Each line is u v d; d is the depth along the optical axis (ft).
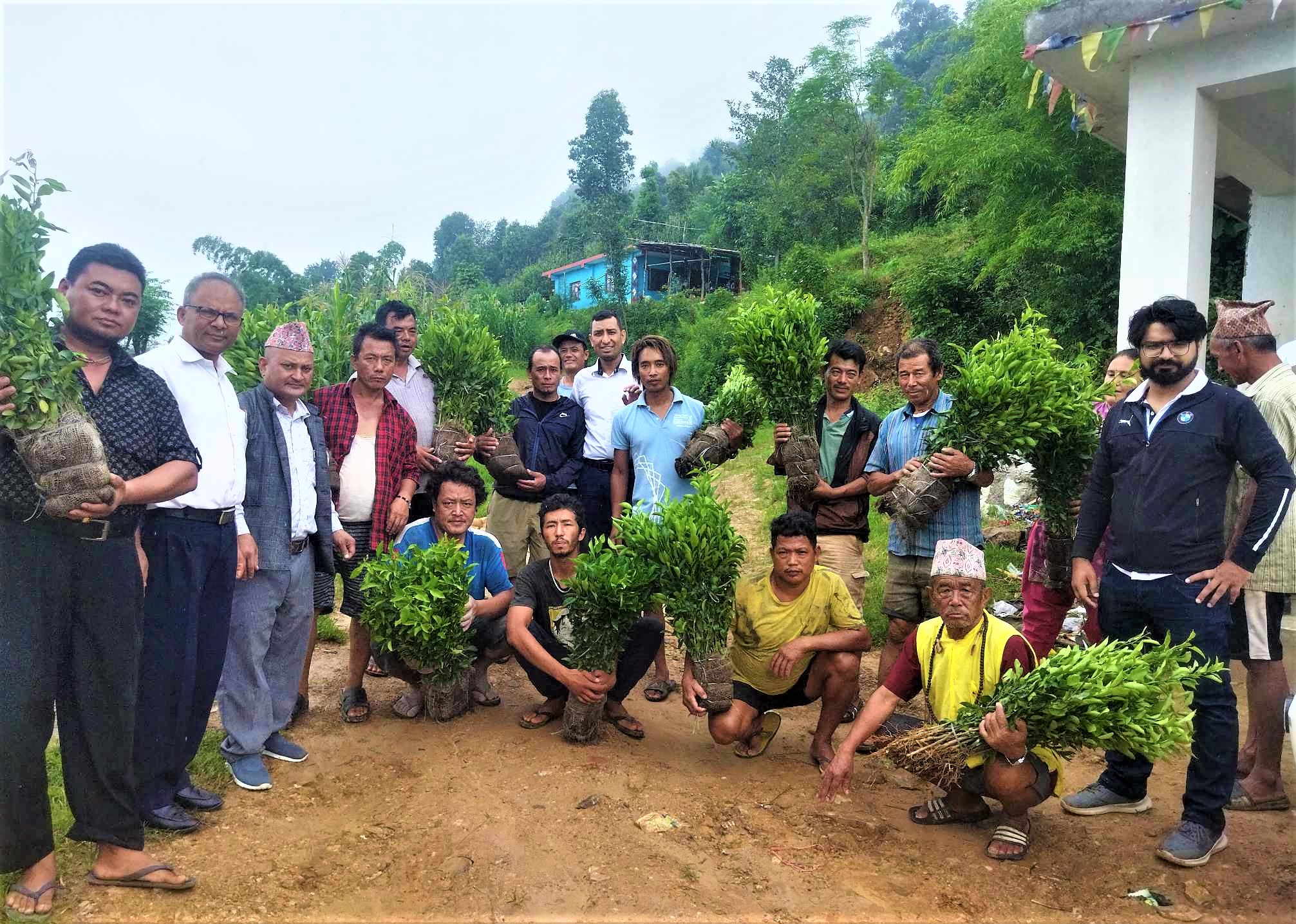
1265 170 27.94
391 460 15.98
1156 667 10.16
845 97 92.63
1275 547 12.03
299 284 129.08
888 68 88.89
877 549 27.73
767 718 14.53
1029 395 13.79
